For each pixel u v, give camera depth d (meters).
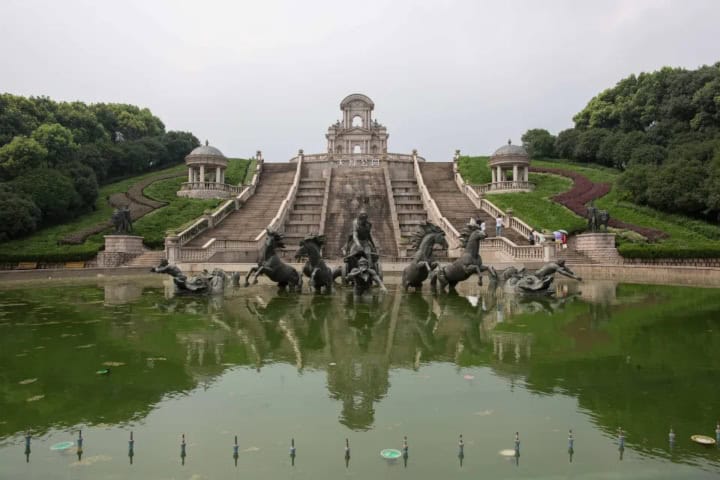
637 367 8.12
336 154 69.50
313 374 7.76
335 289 21.30
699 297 18.09
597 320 12.71
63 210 45.56
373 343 9.95
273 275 20.38
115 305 15.80
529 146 84.12
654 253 35.88
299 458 4.95
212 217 42.78
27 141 49.78
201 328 11.55
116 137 89.12
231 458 4.95
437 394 6.82
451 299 17.47
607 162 73.44
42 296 18.69
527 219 43.91
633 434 5.50
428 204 45.84
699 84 68.75
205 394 6.82
